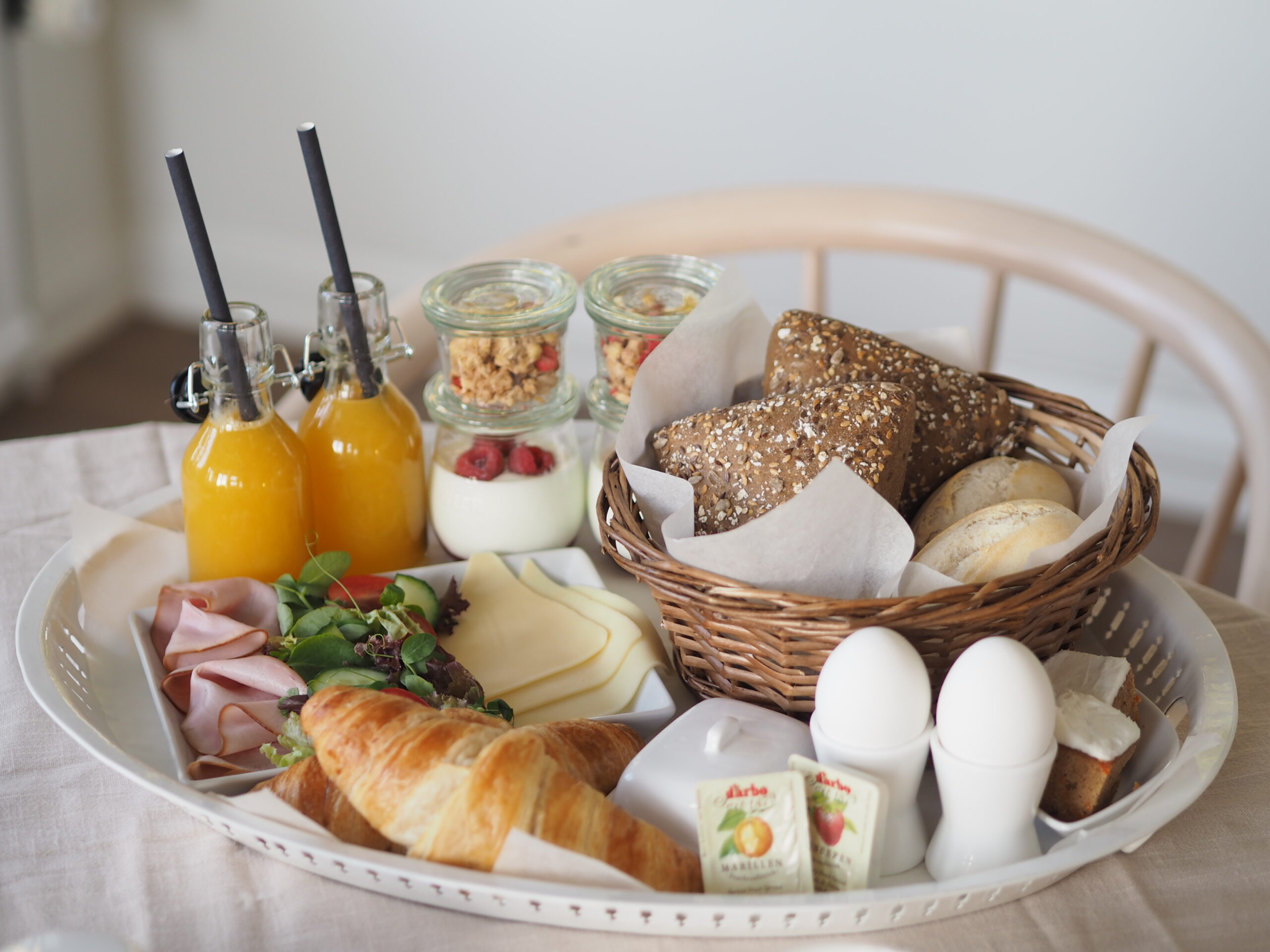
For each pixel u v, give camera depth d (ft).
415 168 7.84
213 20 7.72
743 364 3.01
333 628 2.67
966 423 2.86
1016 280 7.01
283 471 2.83
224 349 2.73
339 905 2.31
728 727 2.38
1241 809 2.47
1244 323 3.72
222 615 2.69
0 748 2.57
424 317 3.84
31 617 2.76
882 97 6.78
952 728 2.24
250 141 8.07
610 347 2.97
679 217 4.25
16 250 7.55
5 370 7.63
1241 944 2.26
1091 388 7.17
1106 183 6.62
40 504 3.21
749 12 6.77
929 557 2.58
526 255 4.16
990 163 6.77
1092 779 2.36
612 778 2.46
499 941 2.25
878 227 4.22
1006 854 2.30
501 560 2.97
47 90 7.68
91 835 2.42
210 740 2.57
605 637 2.77
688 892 2.28
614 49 7.11
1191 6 6.05
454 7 7.25
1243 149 6.30
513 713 2.63
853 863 2.26
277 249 8.39
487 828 2.22
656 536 2.69
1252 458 3.54
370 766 2.29
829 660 2.29
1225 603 2.96
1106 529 2.49
